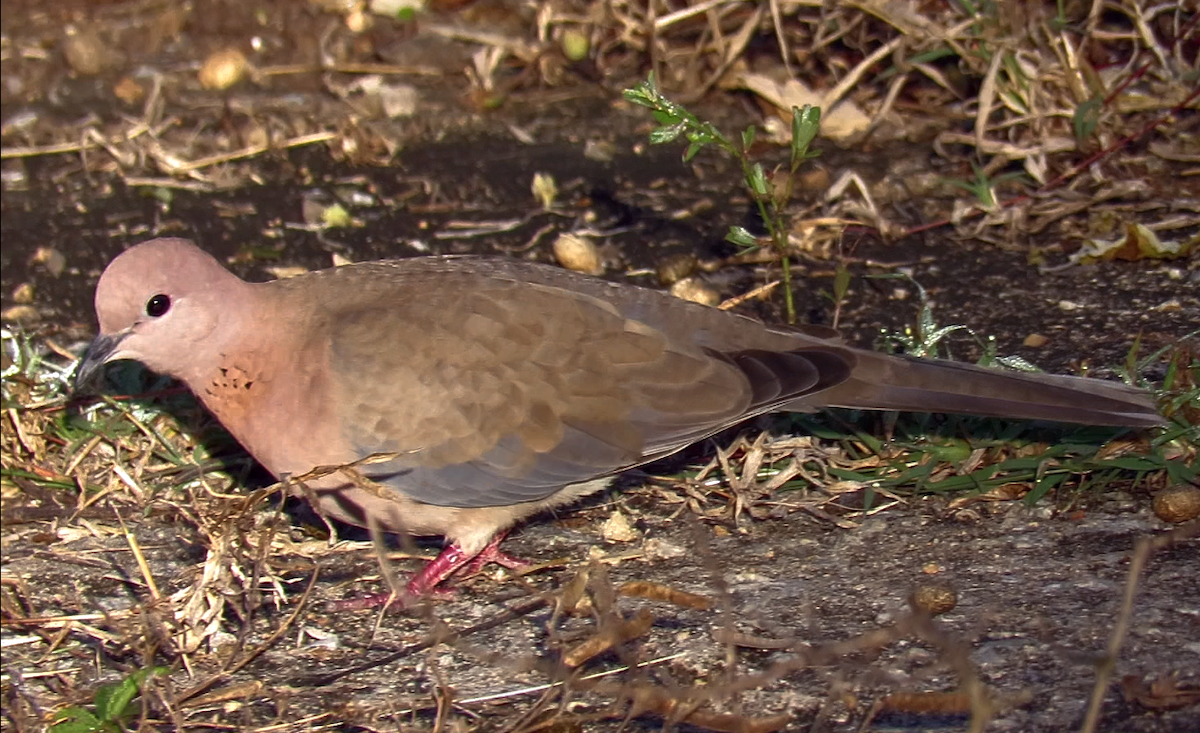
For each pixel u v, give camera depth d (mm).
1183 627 7715
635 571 9047
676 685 7500
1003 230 12367
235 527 8648
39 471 10508
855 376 9094
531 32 16219
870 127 13930
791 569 8836
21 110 15758
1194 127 13047
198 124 15320
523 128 14953
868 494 9352
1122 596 8086
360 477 8305
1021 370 9719
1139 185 12461
